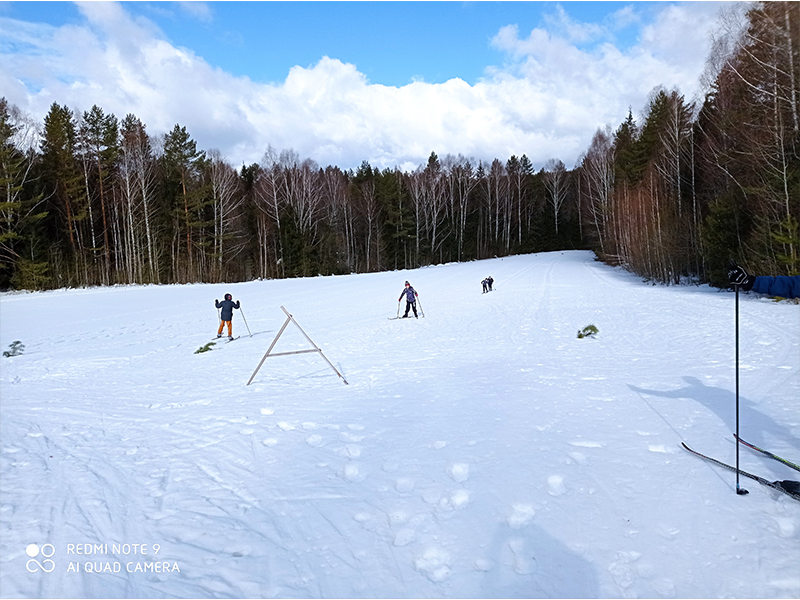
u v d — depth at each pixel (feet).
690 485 13.43
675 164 105.50
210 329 60.08
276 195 193.67
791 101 59.82
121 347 49.11
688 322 42.63
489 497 13.50
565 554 10.76
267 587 10.36
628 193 130.00
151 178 157.48
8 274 124.98
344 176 249.14
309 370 33.30
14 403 28.07
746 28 69.00
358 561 11.11
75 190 137.59
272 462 17.20
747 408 19.49
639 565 10.20
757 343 31.94
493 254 239.09
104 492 15.57
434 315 61.98
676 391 22.45
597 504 12.73
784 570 9.71
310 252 178.09
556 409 20.88
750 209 67.56
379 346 41.63
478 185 263.70
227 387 29.55
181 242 166.91
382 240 214.28
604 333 40.34
